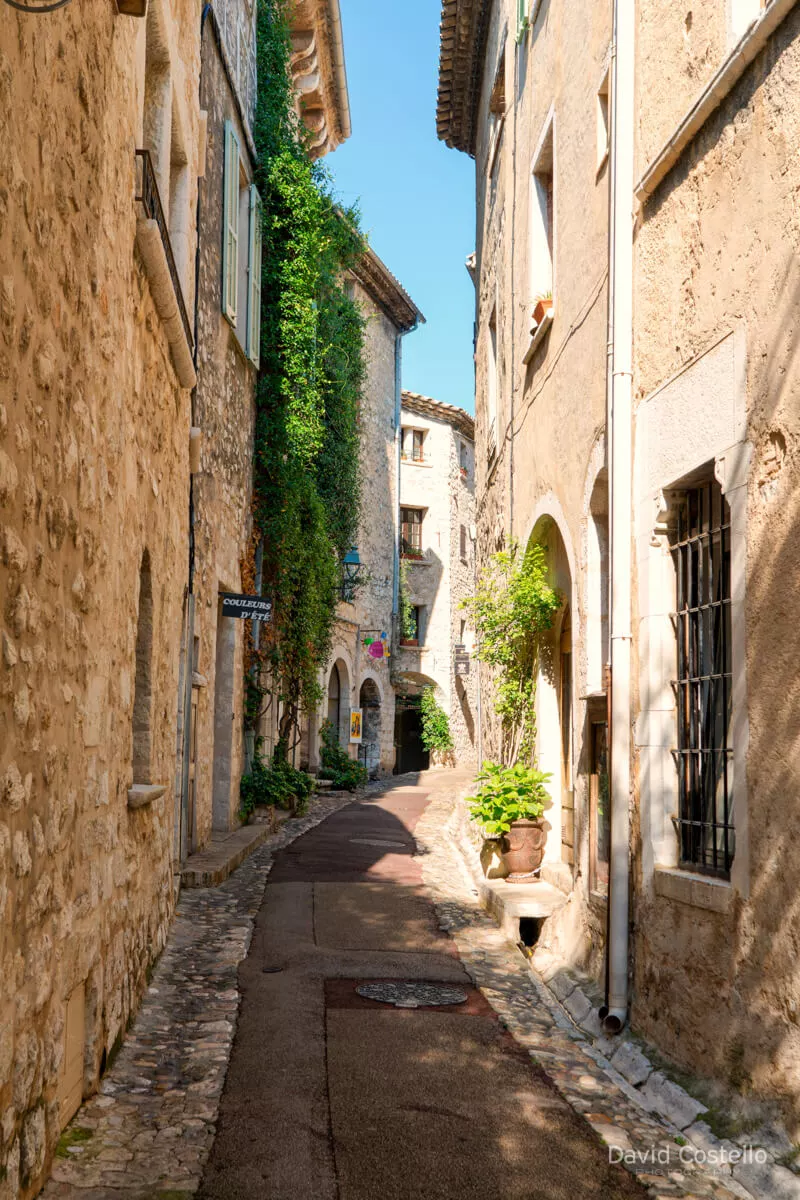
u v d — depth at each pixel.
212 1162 3.96
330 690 25.77
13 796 3.09
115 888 4.97
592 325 7.54
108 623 4.68
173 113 7.28
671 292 5.74
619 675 6.12
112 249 4.66
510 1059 5.43
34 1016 3.40
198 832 11.33
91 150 4.14
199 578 11.20
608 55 7.24
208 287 11.77
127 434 5.20
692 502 5.68
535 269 10.34
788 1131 4.09
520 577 9.59
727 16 5.09
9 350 3.01
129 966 5.48
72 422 3.86
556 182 9.04
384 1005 6.25
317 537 17.66
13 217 3.02
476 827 12.92
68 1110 4.09
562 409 8.57
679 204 5.67
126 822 5.32
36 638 3.37
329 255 17.59
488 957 7.67
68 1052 4.03
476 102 16.92
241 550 14.42
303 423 16.02
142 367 5.79
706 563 5.50
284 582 16.53
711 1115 4.55
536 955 7.73
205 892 9.67
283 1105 4.57
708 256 5.27
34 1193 3.45
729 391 4.95
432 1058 5.34
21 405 3.15
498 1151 4.24
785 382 4.41
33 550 3.32
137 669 6.41
